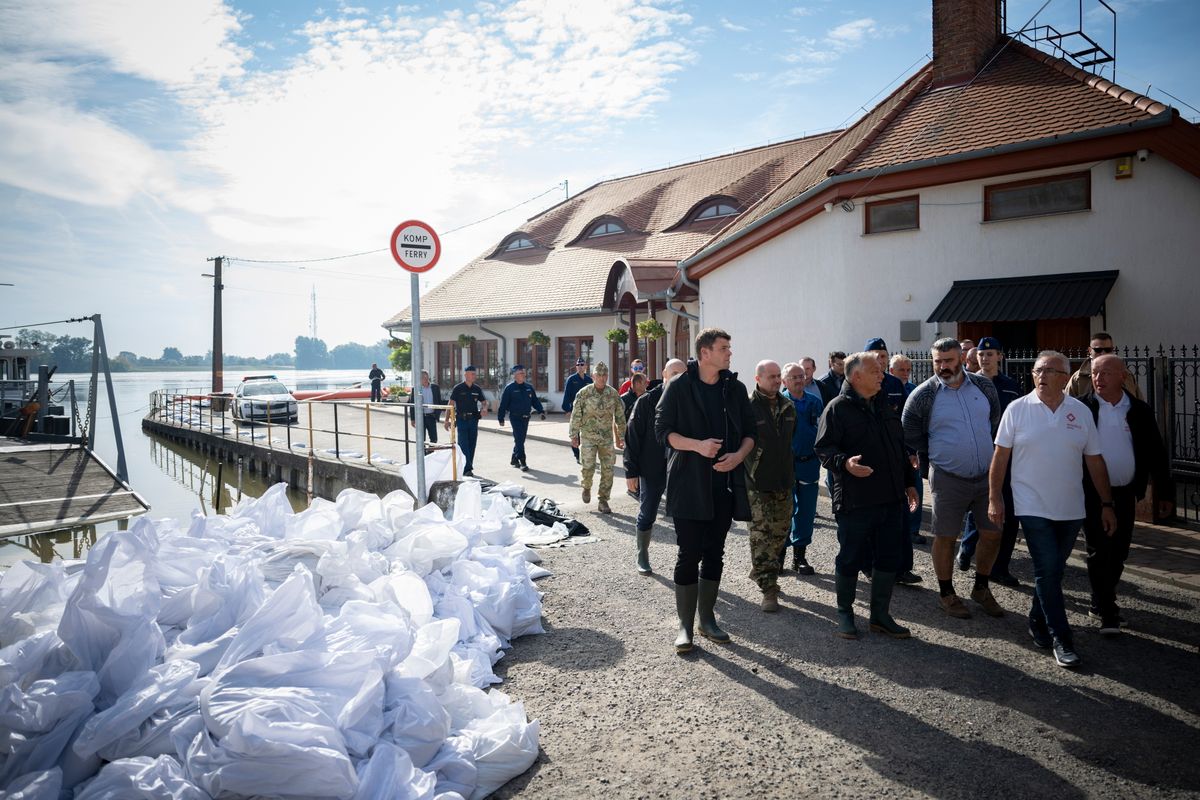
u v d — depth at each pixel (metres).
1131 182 10.58
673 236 25.61
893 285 12.54
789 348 14.11
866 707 3.93
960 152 11.36
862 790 3.17
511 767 3.29
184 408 31.42
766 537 5.51
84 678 3.19
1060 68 12.80
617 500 10.04
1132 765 3.32
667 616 5.42
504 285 29.17
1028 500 4.49
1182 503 8.27
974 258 11.80
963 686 4.15
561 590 6.05
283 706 2.92
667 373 6.48
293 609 3.51
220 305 38.00
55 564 3.99
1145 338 10.59
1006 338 12.23
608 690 4.20
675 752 3.51
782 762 3.41
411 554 5.25
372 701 3.16
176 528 5.20
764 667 4.47
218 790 2.74
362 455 15.82
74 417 21.89
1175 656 4.49
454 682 3.73
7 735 2.86
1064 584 5.89
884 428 4.88
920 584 5.99
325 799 2.77
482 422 22.66
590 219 30.94
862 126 16.86
